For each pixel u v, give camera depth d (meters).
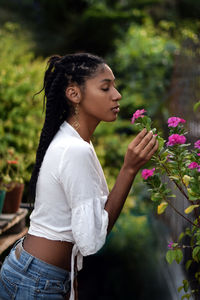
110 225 1.73
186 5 14.93
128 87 9.15
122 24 15.02
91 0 16.56
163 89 8.99
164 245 3.87
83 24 15.61
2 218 3.51
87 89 1.81
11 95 6.45
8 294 1.83
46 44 16.59
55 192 1.76
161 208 2.04
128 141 8.19
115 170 7.66
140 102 8.88
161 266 3.85
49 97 1.86
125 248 4.51
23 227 3.82
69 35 16.20
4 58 7.43
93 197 1.71
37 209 1.83
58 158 1.74
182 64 5.14
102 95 1.80
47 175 1.77
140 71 9.25
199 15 14.73
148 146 1.72
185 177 1.89
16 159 4.81
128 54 9.40
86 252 1.67
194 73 4.06
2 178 3.75
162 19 14.73
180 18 14.77
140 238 4.73
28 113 6.52
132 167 1.75
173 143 1.81
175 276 3.17
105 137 8.17
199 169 1.79
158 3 15.32
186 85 4.57
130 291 3.57
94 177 1.74
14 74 6.77
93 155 1.76
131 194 6.42
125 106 9.00
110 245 4.65
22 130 6.28
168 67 9.16
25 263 1.81
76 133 1.83
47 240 1.79
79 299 3.63
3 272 1.88
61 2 17.66
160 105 6.53
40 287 1.78
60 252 1.79
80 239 1.66
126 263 4.13
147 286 3.53
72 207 1.71
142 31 10.12
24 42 15.48
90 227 1.66
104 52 15.44
